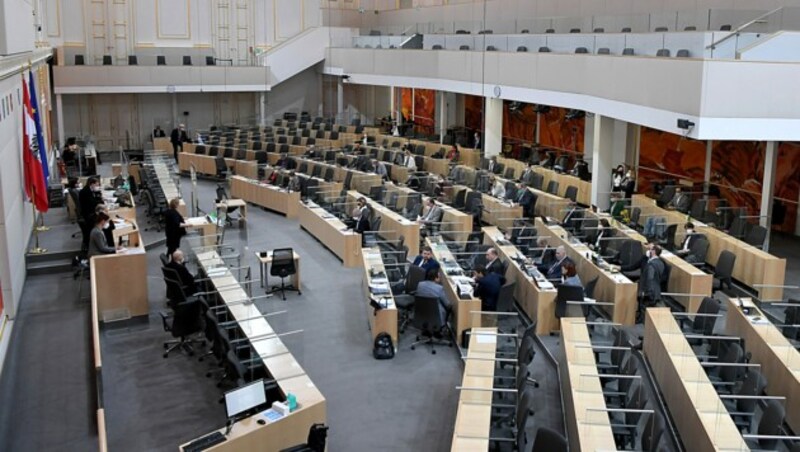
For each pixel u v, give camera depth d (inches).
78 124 1273.4
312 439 339.6
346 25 1466.5
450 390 451.8
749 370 386.0
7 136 517.0
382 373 473.7
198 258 580.4
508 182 816.3
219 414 412.5
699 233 634.2
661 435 318.7
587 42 789.9
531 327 438.3
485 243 675.4
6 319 463.8
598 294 568.1
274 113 1453.0
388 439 394.9
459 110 1229.7
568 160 951.6
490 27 1027.3
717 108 567.2
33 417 378.9
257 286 623.5
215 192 1002.1
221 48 1360.7
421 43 1119.6
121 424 398.0
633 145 917.8
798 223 751.7
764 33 622.2
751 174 764.6
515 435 384.2
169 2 1304.1
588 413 347.9
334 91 1491.1
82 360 438.6
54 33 1184.8
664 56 655.8
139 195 928.3
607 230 655.8
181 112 1357.0
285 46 1341.0
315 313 572.7
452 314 521.7
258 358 406.6
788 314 499.2
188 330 483.5
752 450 338.0
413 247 704.4
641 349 499.2
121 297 527.5
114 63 1275.8
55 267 583.5
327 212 780.0
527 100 877.2
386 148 1111.6
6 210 482.3
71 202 704.4
